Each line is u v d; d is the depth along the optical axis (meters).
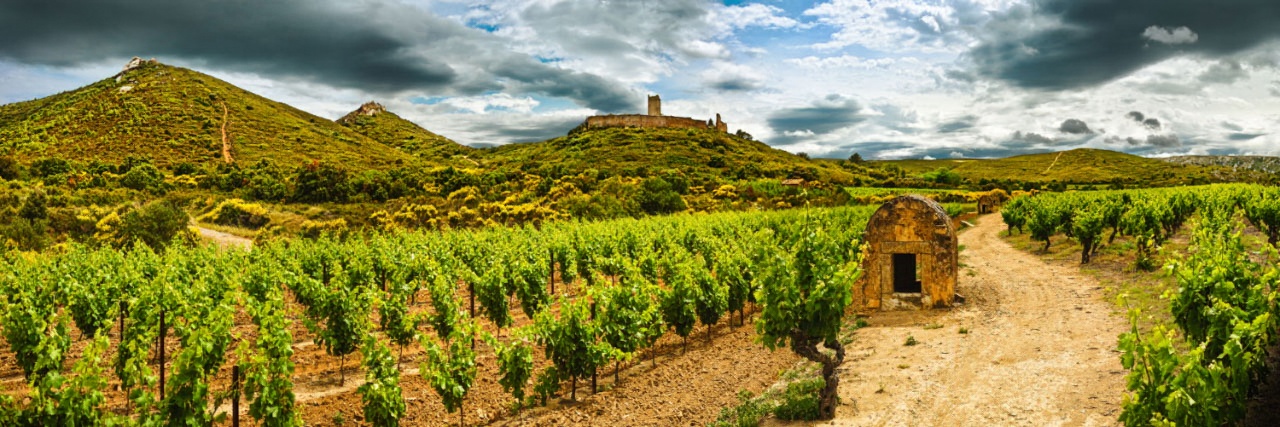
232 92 168.00
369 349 11.80
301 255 28.20
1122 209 31.06
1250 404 10.20
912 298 20.84
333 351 15.38
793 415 11.95
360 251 27.45
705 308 19.02
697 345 18.94
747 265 21.23
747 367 16.16
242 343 10.80
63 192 67.12
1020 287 23.69
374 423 11.48
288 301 25.25
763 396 13.42
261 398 10.55
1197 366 7.87
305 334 19.72
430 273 23.08
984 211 68.31
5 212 50.44
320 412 13.33
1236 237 12.34
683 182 93.25
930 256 20.70
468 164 157.00
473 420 13.13
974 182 121.19
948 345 16.08
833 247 11.92
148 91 152.75
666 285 25.06
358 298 16.20
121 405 13.52
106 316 18.58
